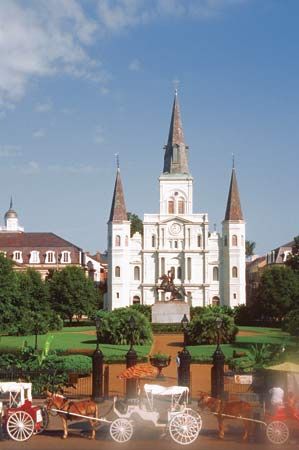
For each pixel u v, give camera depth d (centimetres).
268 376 2831
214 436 2375
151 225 12538
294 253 11281
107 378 3170
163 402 2388
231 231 12225
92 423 2327
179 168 12912
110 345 5344
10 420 2283
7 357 3703
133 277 12456
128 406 2322
